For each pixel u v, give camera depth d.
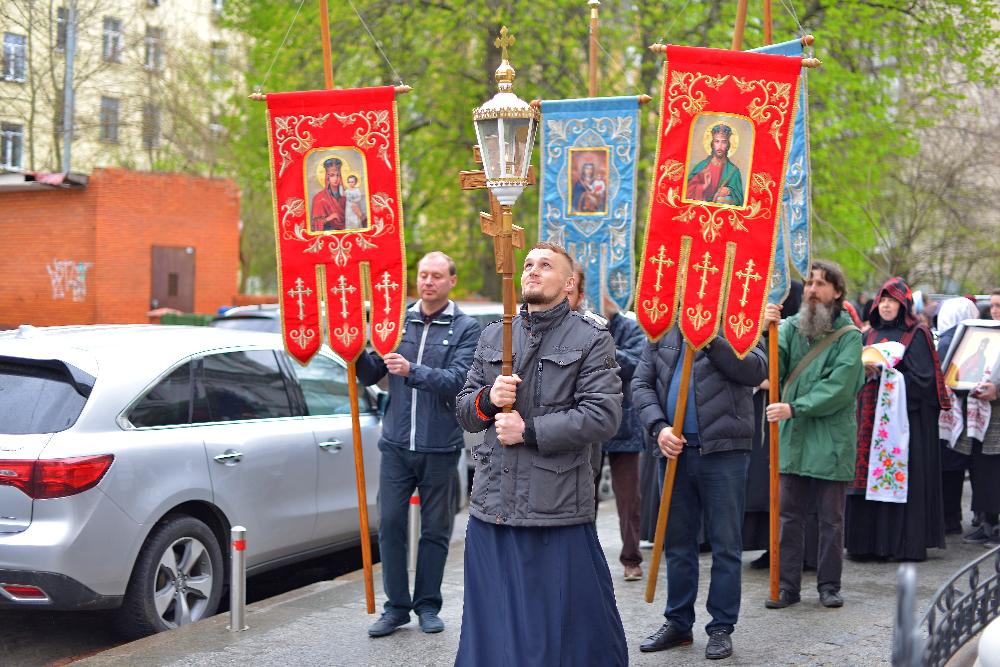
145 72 32.97
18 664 6.10
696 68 5.58
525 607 4.54
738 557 5.75
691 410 5.75
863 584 7.36
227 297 24.62
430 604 6.26
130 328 7.26
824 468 6.54
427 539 6.19
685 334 5.55
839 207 20.12
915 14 19.66
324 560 8.94
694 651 5.81
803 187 6.73
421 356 6.13
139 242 23.14
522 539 4.61
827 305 6.69
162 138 33.41
